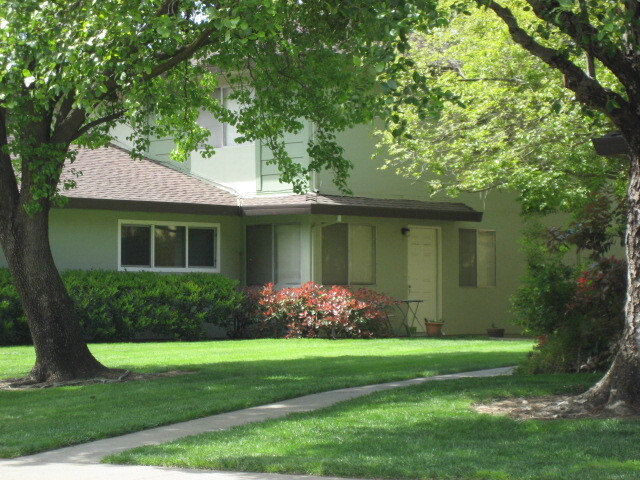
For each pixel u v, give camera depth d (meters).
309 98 14.39
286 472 7.00
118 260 20.47
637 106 9.16
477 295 24.09
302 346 17.95
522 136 17.42
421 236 23.22
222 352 16.56
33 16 10.42
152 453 7.76
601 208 12.09
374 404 9.85
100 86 10.34
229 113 15.52
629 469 6.63
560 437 7.84
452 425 8.52
